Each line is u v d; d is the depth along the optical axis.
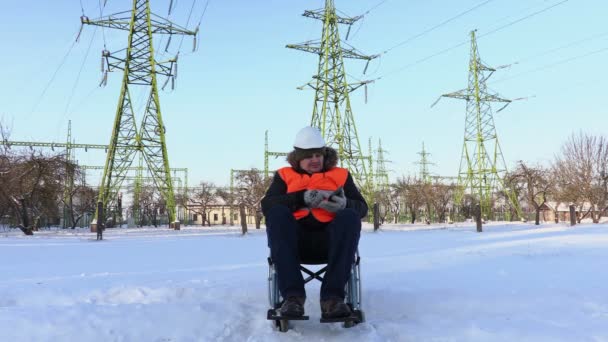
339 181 3.60
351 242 3.22
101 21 28.53
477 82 48.78
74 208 46.78
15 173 25.48
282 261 3.22
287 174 3.62
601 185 36.34
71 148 46.12
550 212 64.88
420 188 60.59
